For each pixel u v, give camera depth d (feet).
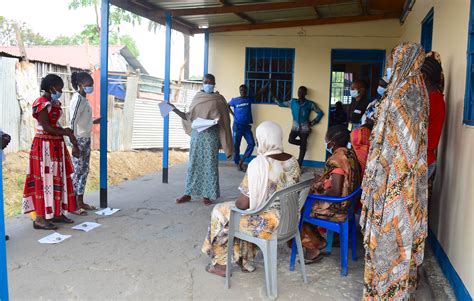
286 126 28.50
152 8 21.50
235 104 26.73
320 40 27.63
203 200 18.31
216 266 10.72
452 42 11.48
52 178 13.78
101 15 16.06
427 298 9.71
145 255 12.07
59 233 13.78
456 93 10.77
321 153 27.96
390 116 8.21
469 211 8.93
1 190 7.22
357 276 10.84
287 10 24.41
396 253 8.18
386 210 8.17
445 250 10.83
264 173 9.45
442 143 11.97
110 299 9.48
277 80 28.63
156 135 38.73
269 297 9.59
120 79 40.04
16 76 28.09
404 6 22.75
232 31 28.48
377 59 27.43
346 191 10.54
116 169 31.04
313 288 10.14
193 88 41.78
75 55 68.59
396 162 8.09
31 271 10.84
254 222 9.50
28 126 29.17
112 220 15.34
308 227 11.35
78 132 15.46
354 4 23.12
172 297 9.62
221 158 29.84
